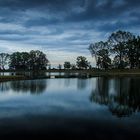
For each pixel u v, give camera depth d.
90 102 33.53
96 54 166.38
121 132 18.34
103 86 59.34
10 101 34.16
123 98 37.72
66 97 38.97
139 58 154.62
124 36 151.00
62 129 19.02
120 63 152.38
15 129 18.86
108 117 23.47
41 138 16.95
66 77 112.19
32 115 23.98
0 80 76.94
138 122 21.42
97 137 17.30
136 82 70.19
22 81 79.19
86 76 119.62
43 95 41.69
